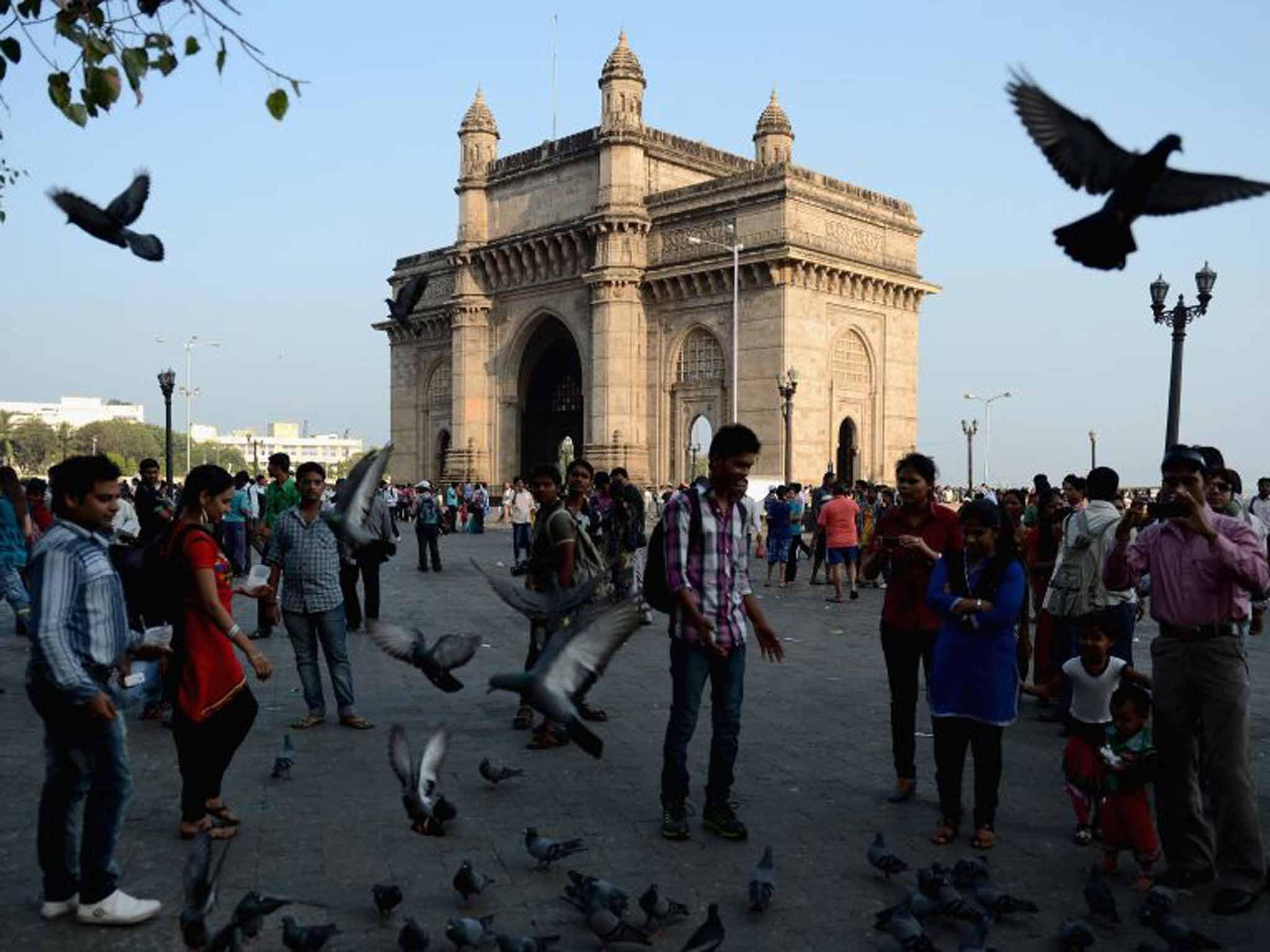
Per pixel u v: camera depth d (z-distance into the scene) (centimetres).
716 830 706
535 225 5244
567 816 746
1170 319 2345
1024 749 955
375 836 698
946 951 539
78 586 541
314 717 1014
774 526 2414
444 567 2842
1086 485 1009
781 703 1134
